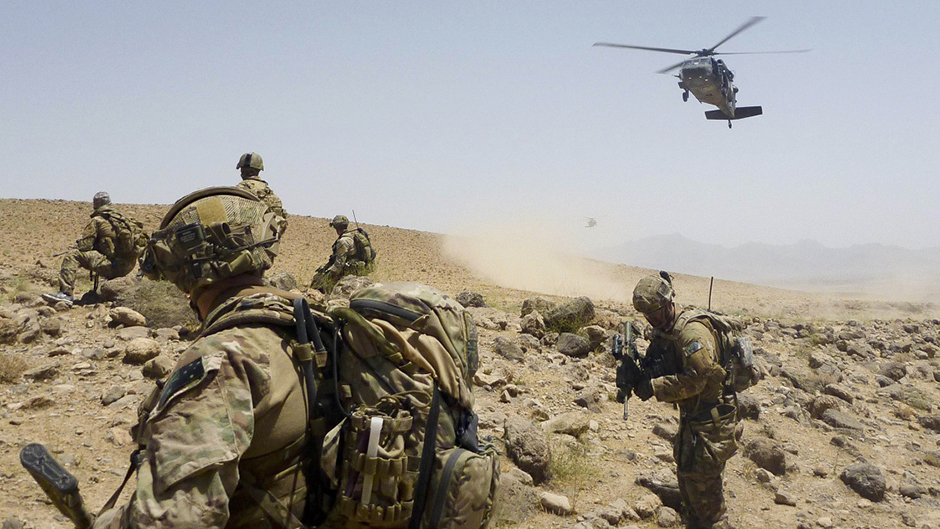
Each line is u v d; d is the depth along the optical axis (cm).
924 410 947
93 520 181
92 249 952
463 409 220
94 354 646
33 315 691
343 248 1156
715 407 522
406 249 3844
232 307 203
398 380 206
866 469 685
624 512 531
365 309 220
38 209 3556
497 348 841
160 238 212
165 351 686
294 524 192
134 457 181
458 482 203
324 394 205
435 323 220
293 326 202
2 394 552
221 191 219
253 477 189
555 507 516
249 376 183
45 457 175
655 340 545
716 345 524
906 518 627
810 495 659
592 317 970
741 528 567
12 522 377
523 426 573
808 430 813
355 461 194
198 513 164
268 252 221
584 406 733
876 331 1466
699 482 528
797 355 1101
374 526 199
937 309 2692
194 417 171
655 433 702
